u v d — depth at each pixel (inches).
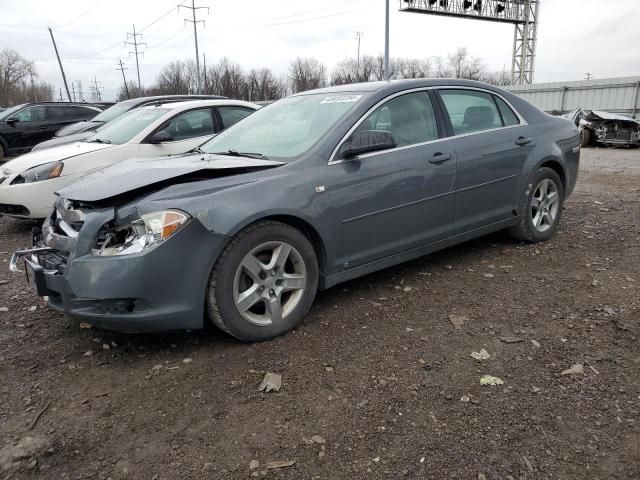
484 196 177.3
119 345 132.5
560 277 167.6
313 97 169.8
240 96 2640.3
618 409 100.0
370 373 115.1
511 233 202.4
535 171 192.9
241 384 112.4
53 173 243.8
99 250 116.9
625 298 148.3
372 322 140.2
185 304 118.2
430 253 178.5
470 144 170.9
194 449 93.4
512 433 94.5
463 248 201.6
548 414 99.4
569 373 112.3
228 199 121.0
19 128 524.7
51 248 127.7
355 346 127.4
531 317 139.9
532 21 1449.3
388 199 149.4
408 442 93.0
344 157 141.4
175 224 114.4
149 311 116.0
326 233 137.6
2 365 124.1
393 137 140.9
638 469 85.0
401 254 158.2
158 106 301.0
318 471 87.1
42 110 542.6
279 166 134.4
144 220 114.4
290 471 87.4
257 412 103.0
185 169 128.4
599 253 189.9
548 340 127.0
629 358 117.4
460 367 116.6
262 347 128.1
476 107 180.4
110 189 122.2
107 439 96.7
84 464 90.6
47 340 136.7
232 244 121.7
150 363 122.7
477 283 165.5
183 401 107.3
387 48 994.1
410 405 103.5
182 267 116.1
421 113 163.2
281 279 131.6
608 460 87.3
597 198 296.7
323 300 155.7
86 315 116.6
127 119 298.0
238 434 96.8
